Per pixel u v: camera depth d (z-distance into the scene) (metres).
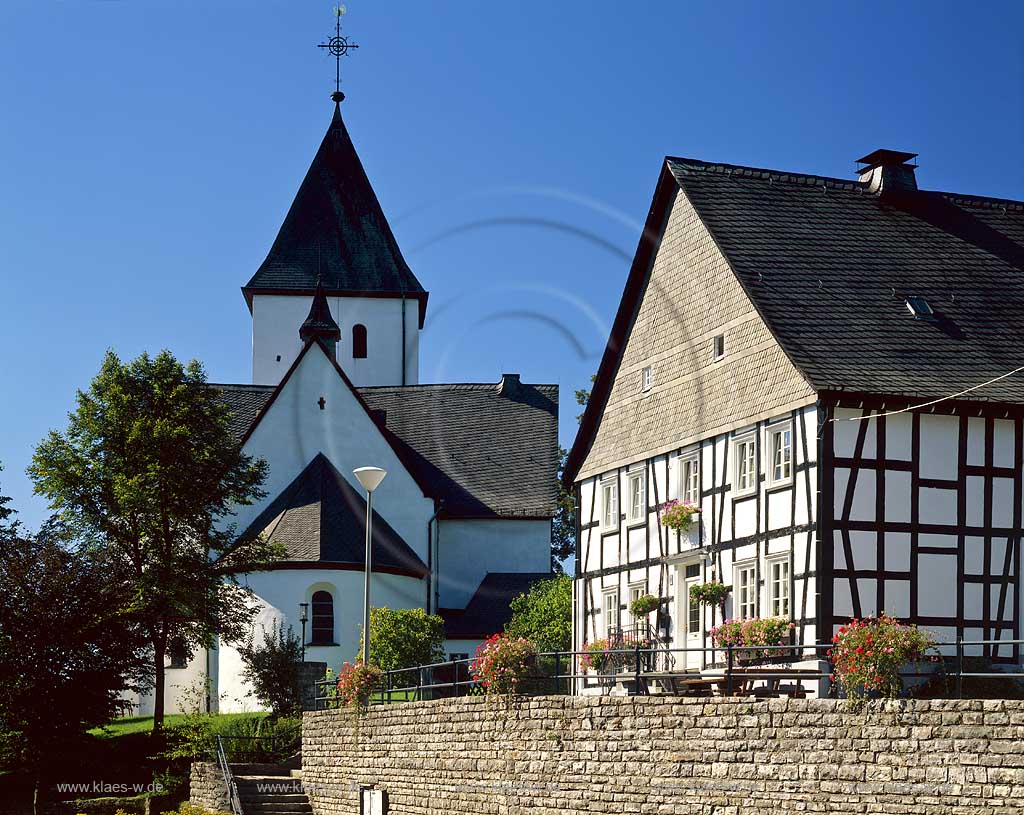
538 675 22.05
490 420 51.41
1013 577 23.58
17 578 34.25
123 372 39.06
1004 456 23.83
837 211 27.72
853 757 16.45
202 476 38.78
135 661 35.25
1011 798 14.88
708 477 26.08
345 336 55.72
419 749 24.00
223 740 31.44
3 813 32.97
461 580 47.56
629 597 28.70
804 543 23.03
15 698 33.00
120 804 30.70
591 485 30.62
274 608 40.44
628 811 19.17
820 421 22.80
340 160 57.56
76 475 38.12
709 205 26.92
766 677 18.42
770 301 24.75
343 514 42.59
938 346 24.53
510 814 21.36
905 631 16.56
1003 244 28.03
